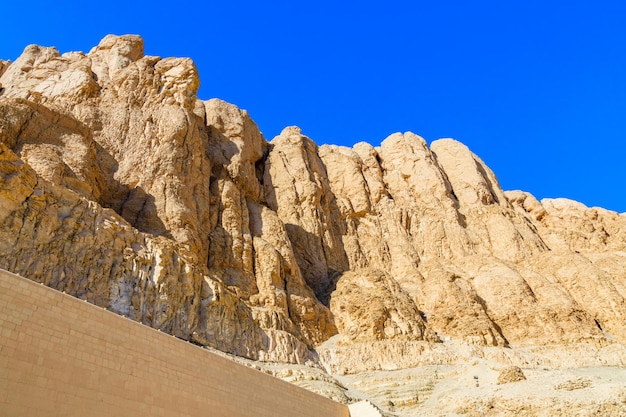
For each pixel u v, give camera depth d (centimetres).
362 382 4166
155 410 2078
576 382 3472
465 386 3903
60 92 5269
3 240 2984
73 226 3403
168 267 3738
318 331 4847
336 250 6588
